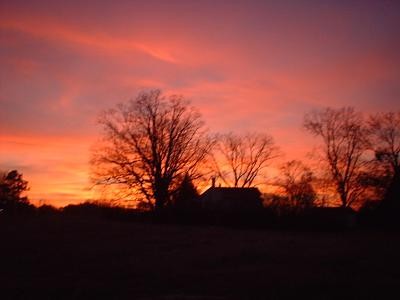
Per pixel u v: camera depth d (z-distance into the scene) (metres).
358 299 16.50
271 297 16.89
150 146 62.97
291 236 42.25
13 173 88.56
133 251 30.48
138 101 63.72
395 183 55.28
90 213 70.94
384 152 67.19
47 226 47.44
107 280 20.45
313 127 74.62
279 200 73.50
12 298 17.17
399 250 30.39
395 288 18.09
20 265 24.78
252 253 28.69
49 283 19.72
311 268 23.28
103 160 62.91
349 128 72.88
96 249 31.47
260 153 79.12
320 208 62.75
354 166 72.94
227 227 54.12
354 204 72.38
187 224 57.53
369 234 47.22
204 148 65.69
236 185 79.19
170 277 21.02
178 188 63.34
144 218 60.75
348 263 24.97
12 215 62.50
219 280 20.22
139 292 18.09
